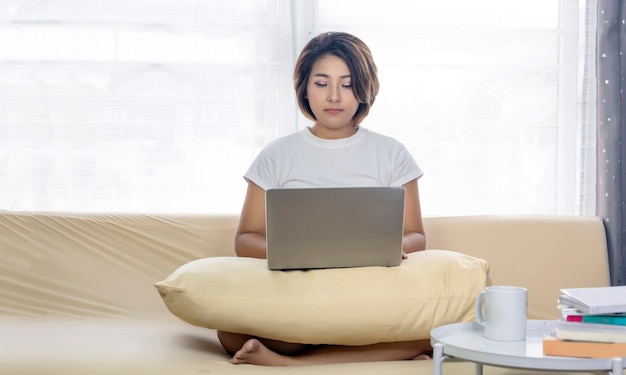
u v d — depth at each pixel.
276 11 2.79
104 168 2.82
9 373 1.62
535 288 2.38
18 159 2.80
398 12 2.83
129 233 2.41
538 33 2.83
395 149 2.21
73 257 2.35
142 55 2.81
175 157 2.83
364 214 1.73
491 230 2.43
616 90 2.61
